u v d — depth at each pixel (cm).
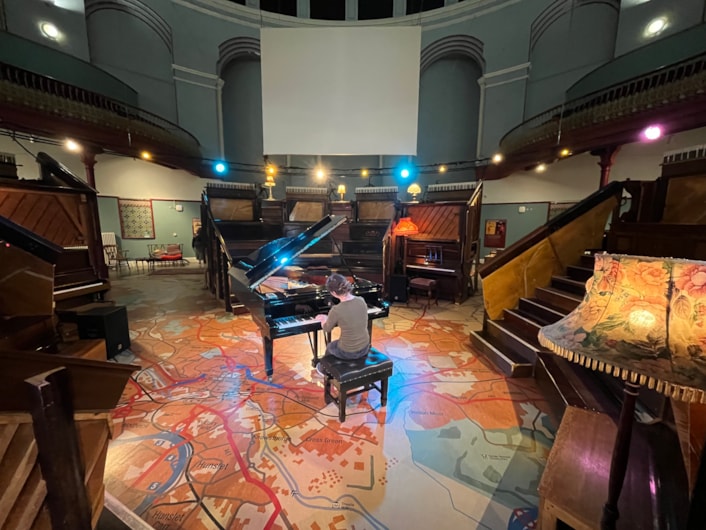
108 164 910
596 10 792
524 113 928
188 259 1049
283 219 621
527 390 271
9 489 97
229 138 1118
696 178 317
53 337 243
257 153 1146
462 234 559
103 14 843
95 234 398
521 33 903
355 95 522
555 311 328
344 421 227
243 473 180
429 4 1034
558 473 132
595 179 821
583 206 394
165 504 160
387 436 212
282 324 265
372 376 229
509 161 891
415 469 183
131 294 611
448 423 226
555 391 228
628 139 634
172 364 319
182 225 1034
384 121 528
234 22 1022
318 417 232
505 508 158
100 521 147
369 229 601
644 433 155
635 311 86
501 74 943
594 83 777
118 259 882
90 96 725
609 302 93
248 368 310
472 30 969
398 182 1133
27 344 222
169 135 880
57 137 675
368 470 183
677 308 80
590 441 151
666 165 341
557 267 398
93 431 124
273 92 520
